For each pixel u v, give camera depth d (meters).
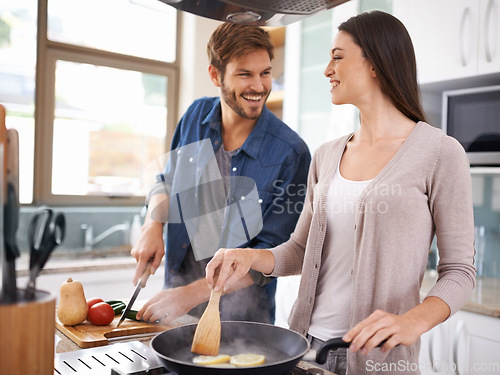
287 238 1.49
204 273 1.55
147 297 2.70
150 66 3.26
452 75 2.06
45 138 2.90
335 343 0.87
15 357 0.73
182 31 3.35
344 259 1.19
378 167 1.18
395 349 1.08
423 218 1.09
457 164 1.08
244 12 1.18
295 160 1.51
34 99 2.87
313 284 1.23
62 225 0.79
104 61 3.07
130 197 3.24
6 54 2.78
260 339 1.03
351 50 1.18
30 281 0.78
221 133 1.59
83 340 1.15
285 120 2.88
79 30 3.00
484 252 2.31
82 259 2.84
